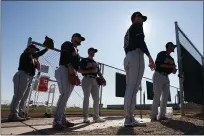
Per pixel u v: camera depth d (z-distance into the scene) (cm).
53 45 417
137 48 365
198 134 304
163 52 477
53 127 337
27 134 286
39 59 521
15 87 435
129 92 357
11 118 428
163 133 296
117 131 302
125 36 384
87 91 460
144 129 320
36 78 520
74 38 396
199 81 716
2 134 281
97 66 483
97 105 484
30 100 514
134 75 360
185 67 602
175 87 1102
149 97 907
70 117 583
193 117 550
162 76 471
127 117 354
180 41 591
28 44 496
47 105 552
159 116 476
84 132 301
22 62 444
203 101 716
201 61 788
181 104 579
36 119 479
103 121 479
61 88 354
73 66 368
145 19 390
